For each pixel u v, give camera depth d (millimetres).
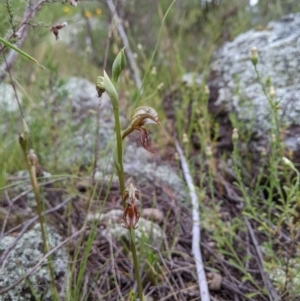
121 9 768
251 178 471
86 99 644
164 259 349
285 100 485
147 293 316
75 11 879
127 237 363
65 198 415
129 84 665
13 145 461
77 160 483
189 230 398
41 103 552
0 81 399
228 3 916
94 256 347
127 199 204
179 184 478
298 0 768
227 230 355
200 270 327
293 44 542
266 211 417
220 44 812
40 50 620
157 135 572
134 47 767
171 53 748
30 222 331
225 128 553
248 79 557
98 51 896
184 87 647
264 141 469
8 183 414
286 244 357
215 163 510
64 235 362
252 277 339
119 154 207
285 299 301
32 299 287
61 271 308
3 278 291
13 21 339
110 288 321
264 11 868
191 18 883
